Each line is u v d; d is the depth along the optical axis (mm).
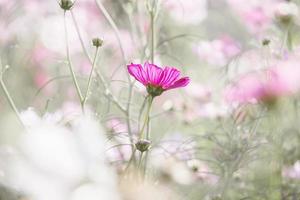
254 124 1544
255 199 1512
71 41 1890
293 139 1646
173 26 2064
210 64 1980
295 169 1563
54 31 1926
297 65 1310
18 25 1961
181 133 1802
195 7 1909
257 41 1745
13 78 1882
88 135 1152
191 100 1808
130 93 1513
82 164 1127
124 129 1593
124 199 1156
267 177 1522
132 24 1711
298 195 1507
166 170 1477
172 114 1786
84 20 1917
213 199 1457
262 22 1759
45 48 1979
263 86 1331
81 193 1113
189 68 1984
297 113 1616
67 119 1428
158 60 1753
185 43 2084
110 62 1873
